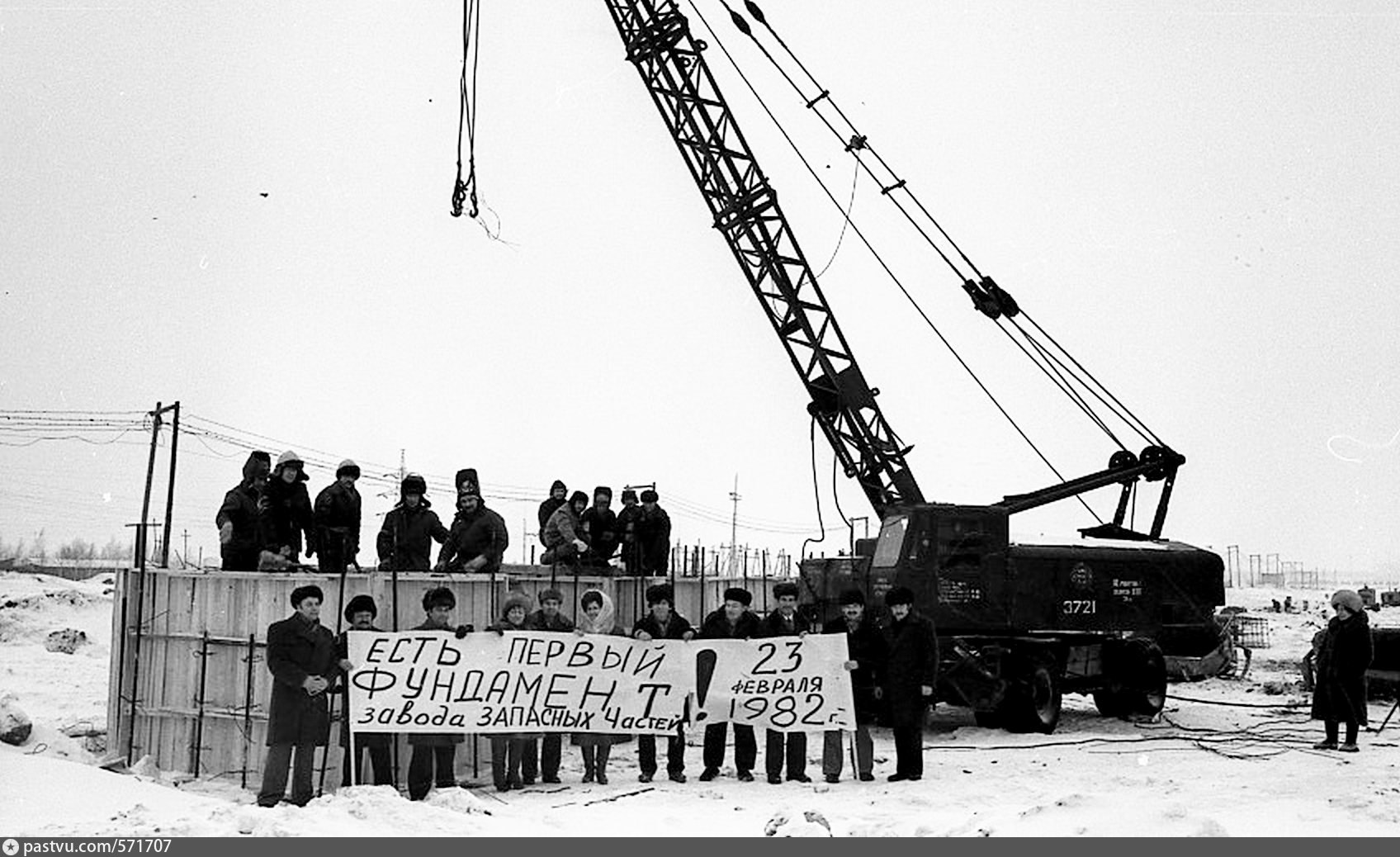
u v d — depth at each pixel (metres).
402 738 12.20
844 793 11.36
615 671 11.75
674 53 21.92
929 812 10.19
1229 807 10.52
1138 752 14.62
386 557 13.20
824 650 12.05
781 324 22.19
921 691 12.12
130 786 10.73
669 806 10.52
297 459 13.54
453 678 11.12
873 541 18.89
